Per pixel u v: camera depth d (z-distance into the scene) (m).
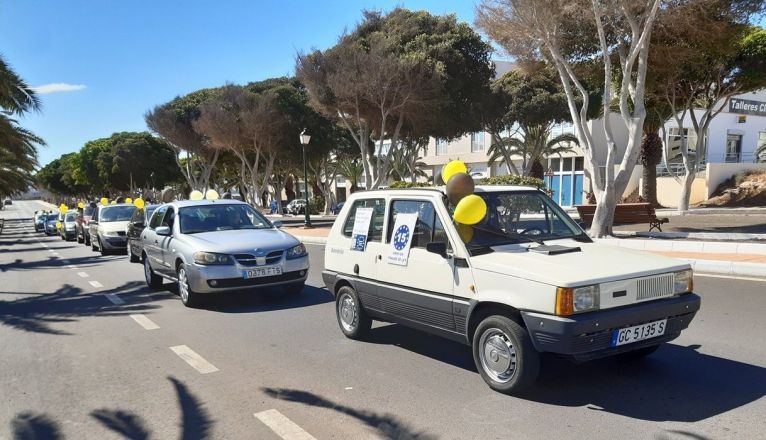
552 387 4.55
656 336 4.25
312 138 33.53
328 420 4.12
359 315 6.14
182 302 8.96
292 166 42.19
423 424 3.97
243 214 10.02
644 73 14.15
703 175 30.39
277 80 36.78
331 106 22.97
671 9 14.29
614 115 34.03
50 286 11.56
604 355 4.10
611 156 14.48
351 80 20.95
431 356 5.60
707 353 5.31
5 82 23.84
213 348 6.21
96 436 4.02
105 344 6.54
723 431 3.66
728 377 4.66
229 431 4.00
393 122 24.28
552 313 3.92
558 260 4.34
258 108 30.48
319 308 8.16
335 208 44.31
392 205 5.64
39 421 4.32
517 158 39.41
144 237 10.77
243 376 5.21
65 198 131.75
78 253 19.98
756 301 7.36
